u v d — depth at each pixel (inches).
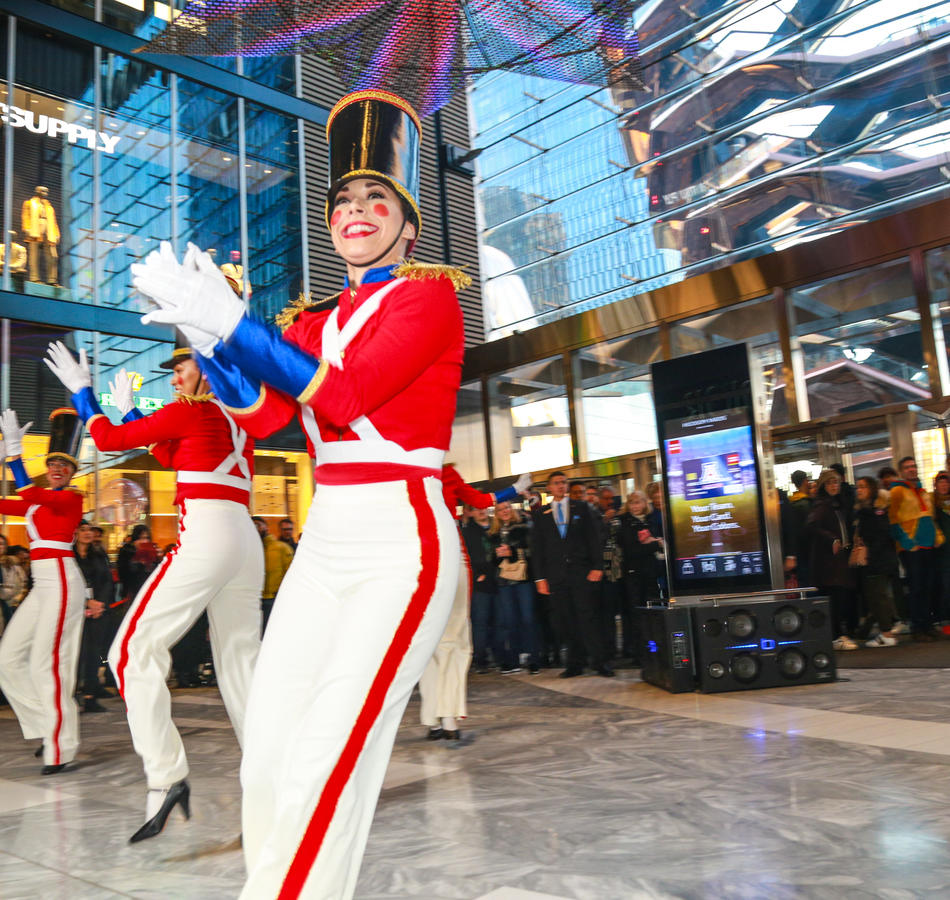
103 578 299.0
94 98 497.7
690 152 559.8
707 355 246.7
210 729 202.7
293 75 585.6
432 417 52.4
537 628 293.3
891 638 291.9
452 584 51.4
